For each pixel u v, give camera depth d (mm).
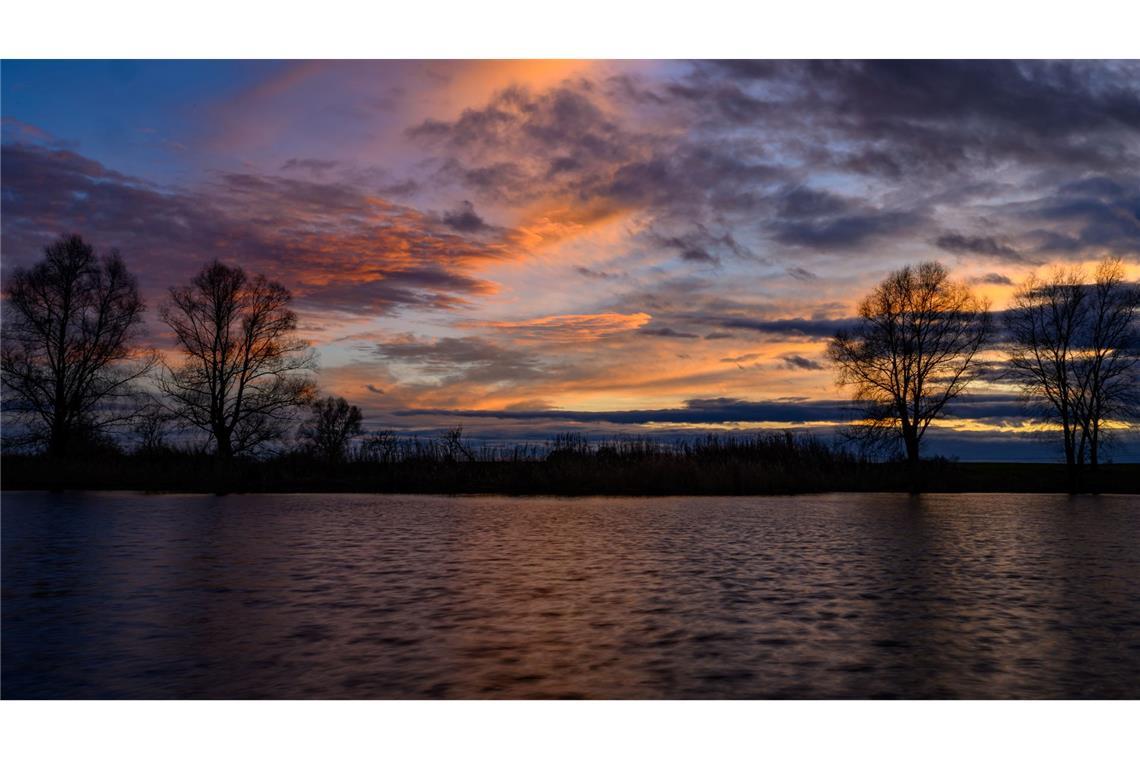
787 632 8742
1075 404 43375
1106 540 17578
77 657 7766
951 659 7766
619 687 6930
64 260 40344
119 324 41281
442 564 13477
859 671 7379
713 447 38500
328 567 13133
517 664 7535
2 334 38906
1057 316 44156
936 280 44781
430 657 7758
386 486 34000
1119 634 8727
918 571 12969
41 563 13469
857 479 39188
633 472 33812
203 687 6922
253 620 9242
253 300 43188
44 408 39562
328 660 7664
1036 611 9867
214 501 27766
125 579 11969
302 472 36844
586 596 10711
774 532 18688
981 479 45125
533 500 29016
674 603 10266
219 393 42438
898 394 44844
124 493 31734
